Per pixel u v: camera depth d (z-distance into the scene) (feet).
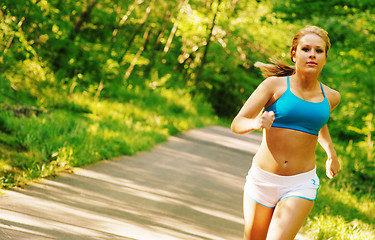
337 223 28.12
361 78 75.25
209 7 126.11
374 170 52.39
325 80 80.59
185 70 149.79
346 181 48.57
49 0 74.02
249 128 13.53
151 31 133.18
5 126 38.45
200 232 23.70
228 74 150.41
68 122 46.01
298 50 14.88
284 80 14.90
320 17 59.52
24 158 32.14
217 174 40.96
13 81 59.52
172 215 25.95
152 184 32.81
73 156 35.06
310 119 14.61
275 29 99.09
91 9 90.74
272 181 14.89
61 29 78.59
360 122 88.38
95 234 20.24
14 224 19.54
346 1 60.23
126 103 80.64
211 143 61.36
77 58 84.64
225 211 29.04
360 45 59.47
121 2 103.30
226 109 156.46
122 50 121.19
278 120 14.76
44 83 65.26
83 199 25.79
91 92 79.10
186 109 94.99
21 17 61.62
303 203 14.48
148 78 121.49
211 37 129.90
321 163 60.18
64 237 19.13
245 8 118.32
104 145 41.68
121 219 23.32
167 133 60.95
